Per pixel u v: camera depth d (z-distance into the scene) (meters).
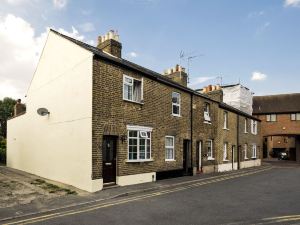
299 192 13.80
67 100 15.41
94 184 13.27
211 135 24.42
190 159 21.17
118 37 18.67
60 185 14.52
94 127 13.58
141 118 16.61
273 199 11.98
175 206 10.58
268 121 48.88
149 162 17.05
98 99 13.91
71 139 14.83
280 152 51.91
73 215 9.27
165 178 18.44
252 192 13.72
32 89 19.92
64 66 15.87
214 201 11.51
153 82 17.72
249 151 34.50
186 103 21.11
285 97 49.94
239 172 24.98
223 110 27.44
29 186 14.02
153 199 11.91
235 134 30.25
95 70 13.86
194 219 8.80
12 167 24.30
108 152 14.61
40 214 9.46
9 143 25.55
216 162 25.12
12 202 10.96
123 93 15.47
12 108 51.88
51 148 16.73
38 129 18.66
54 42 16.95
